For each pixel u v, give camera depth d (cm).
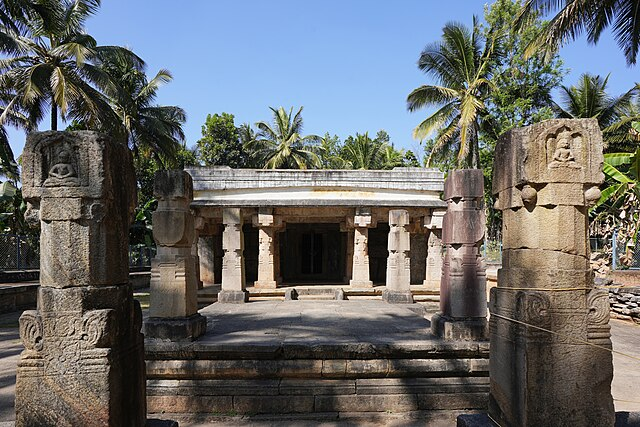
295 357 575
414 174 1450
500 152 422
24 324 353
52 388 346
